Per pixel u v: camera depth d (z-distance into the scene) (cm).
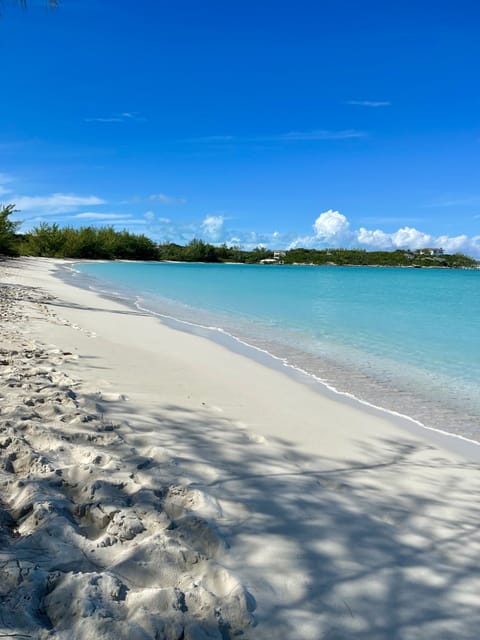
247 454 418
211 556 264
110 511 294
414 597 242
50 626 201
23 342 834
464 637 217
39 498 298
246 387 682
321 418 561
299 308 1945
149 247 9781
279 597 235
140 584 235
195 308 1828
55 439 399
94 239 8494
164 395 588
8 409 461
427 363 930
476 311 1984
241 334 1233
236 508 318
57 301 1645
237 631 211
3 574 227
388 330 1379
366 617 226
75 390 564
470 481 402
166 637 199
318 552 275
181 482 346
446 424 573
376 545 288
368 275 6912
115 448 397
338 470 405
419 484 388
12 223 4969
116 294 2248
